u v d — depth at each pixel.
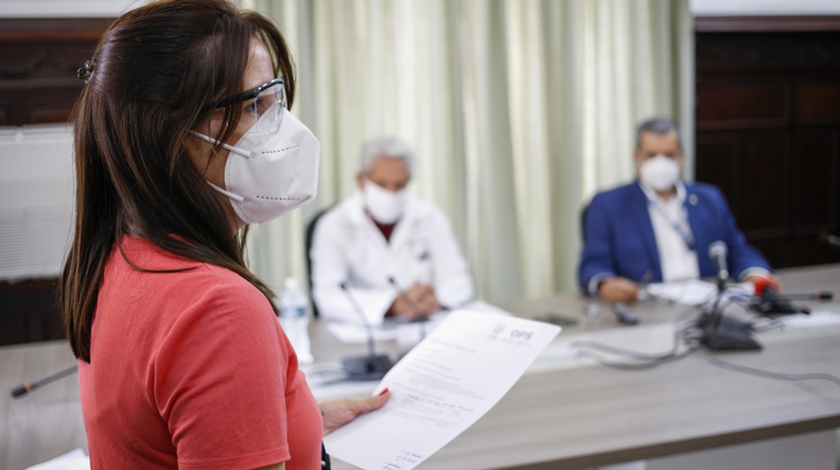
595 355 1.79
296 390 0.73
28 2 2.99
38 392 1.73
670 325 2.04
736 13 3.86
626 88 3.79
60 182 1.82
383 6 3.40
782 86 4.05
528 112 3.68
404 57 3.47
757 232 4.12
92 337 0.69
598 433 1.33
